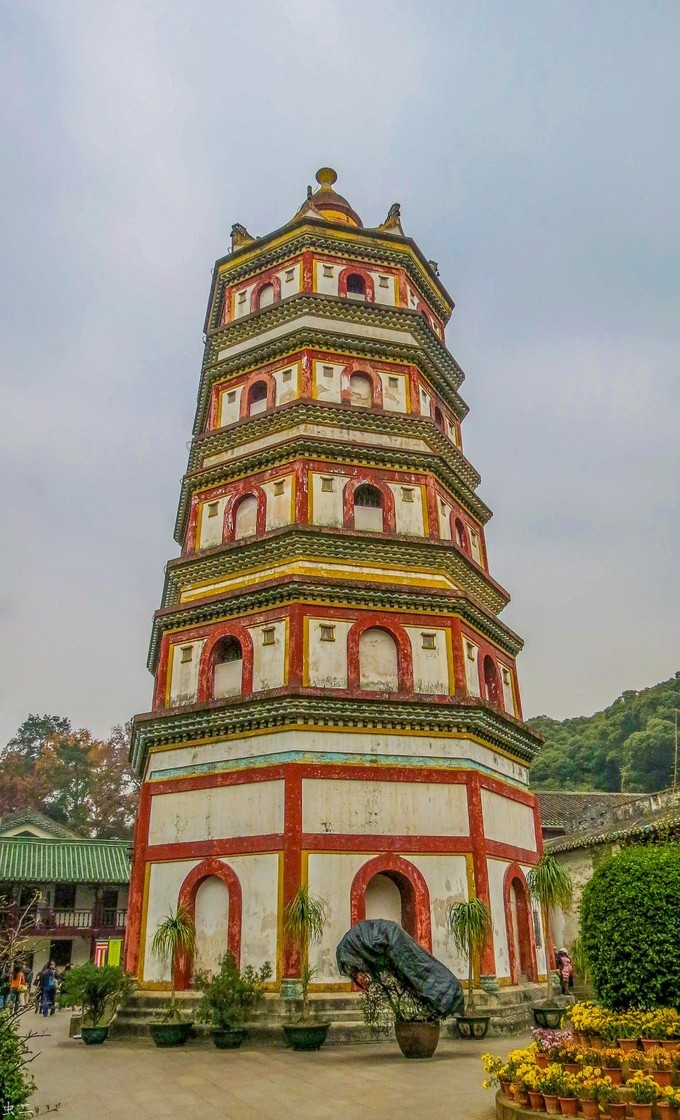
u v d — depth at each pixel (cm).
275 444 2811
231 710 2409
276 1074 1599
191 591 2783
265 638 2514
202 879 2298
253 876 2205
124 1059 1828
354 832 2225
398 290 3247
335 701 2342
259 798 2277
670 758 7319
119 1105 1351
